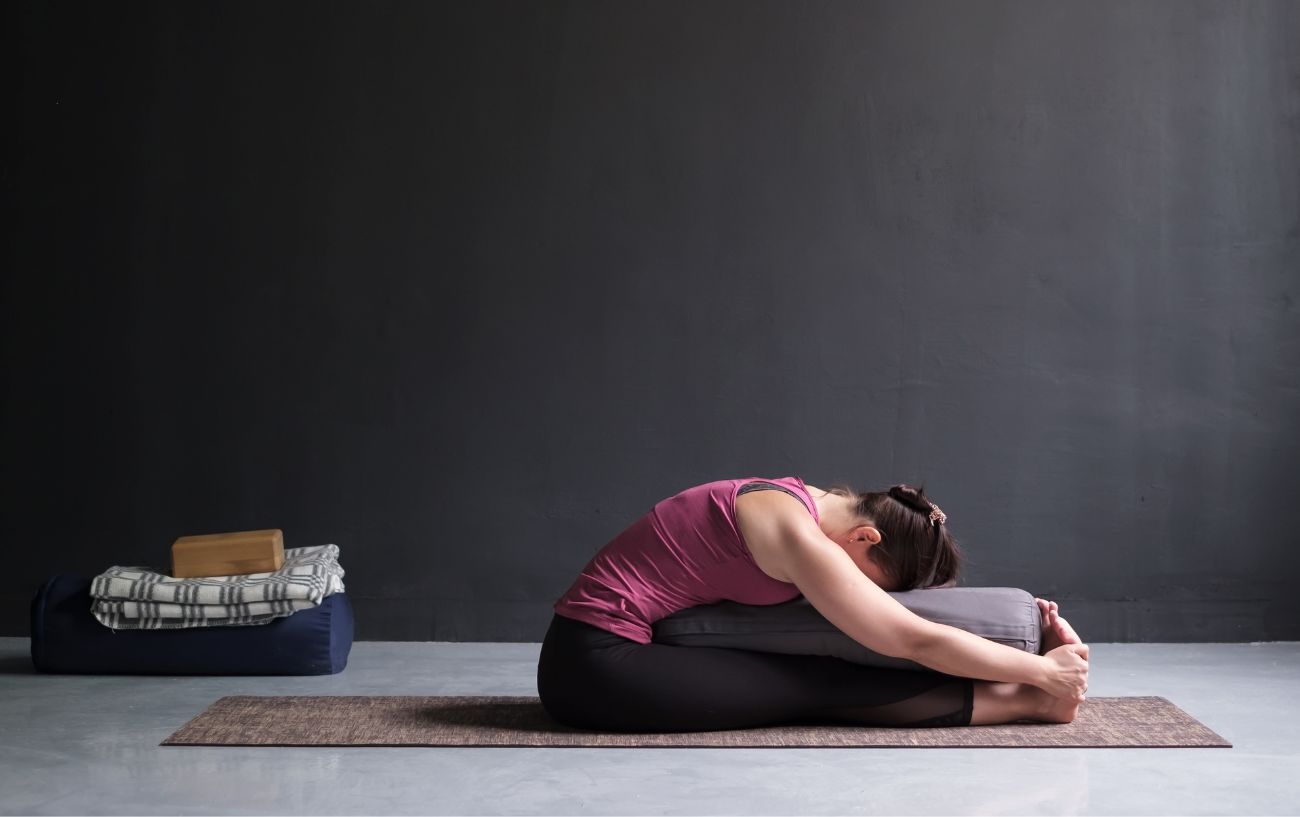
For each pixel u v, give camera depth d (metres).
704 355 4.73
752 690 3.06
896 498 3.17
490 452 4.75
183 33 4.75
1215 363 4.70
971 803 2.51
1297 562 4.68
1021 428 4.71
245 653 3.97
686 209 4.72
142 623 3.97
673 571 3.07
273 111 4.75
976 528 4.71
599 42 4.73
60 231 4.77
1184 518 4.69
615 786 2.63
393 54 4.74
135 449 4.76
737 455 4.73
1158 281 4.69
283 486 4.75
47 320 4.77
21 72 4.77
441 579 4.74
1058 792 2.58
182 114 4.76
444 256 4.74
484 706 3.46
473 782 2.67
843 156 4.71
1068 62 4.71
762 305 4.72
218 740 3.04
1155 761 2.83
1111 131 4.70
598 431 4.74
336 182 4.75
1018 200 4.70
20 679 3.92
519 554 4.75
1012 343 4.71
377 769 2.78
